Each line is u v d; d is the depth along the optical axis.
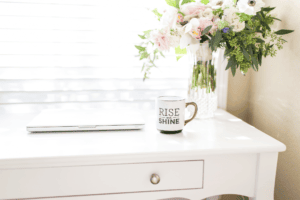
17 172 0.72
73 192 0.75
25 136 0.86
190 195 0.80
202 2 0.90
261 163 0.81
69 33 1.18
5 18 1.13
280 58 1.03
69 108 1.24
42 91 1.21
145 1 1.20
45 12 1.15
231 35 0.88
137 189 0.77
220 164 0.80
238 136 0.87
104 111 1.09
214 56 1.02
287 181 1.01
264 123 1.16
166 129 0.88
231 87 1.31
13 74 1.17
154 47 1.01
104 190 0.76
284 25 1.00
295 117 0.94
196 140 0.83
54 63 1.20
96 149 0.75
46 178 0.73
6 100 1.19
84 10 1.17
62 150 0.74
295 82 0.94
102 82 1.25
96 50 1.21
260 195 0.83
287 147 1.00
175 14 0.85
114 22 1.20
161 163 0.77
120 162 0.74
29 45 1.17
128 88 1.26
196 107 0.93
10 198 0.73
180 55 0.99
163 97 0.94
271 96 1.10
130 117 0.98
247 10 0.85
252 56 0.91
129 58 1.24
